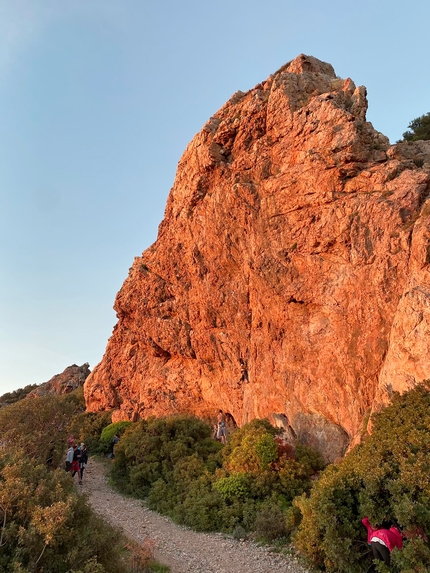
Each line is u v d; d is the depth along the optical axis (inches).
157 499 510.3
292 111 708.7
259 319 684.7
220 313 788.0
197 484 490.9
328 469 356.8
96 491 593.6
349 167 582.9
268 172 710.5
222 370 794.2
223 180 799.1
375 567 267.1
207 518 415.8
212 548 358.6
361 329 491.5
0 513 220.5
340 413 499.8
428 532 246.7
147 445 625.9
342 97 704.4
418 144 657.0
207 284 811.4
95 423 1050.1
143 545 343.6
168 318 958.4
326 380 523.5
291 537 336.8
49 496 243.9
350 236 530.0
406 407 329.7
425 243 409.7
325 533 286.2
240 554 340.2
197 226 838.5
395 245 474.6
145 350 1075.3
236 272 761.6
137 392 1050.7
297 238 614.2
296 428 555.2
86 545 226.5
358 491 295.7
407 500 252.8
